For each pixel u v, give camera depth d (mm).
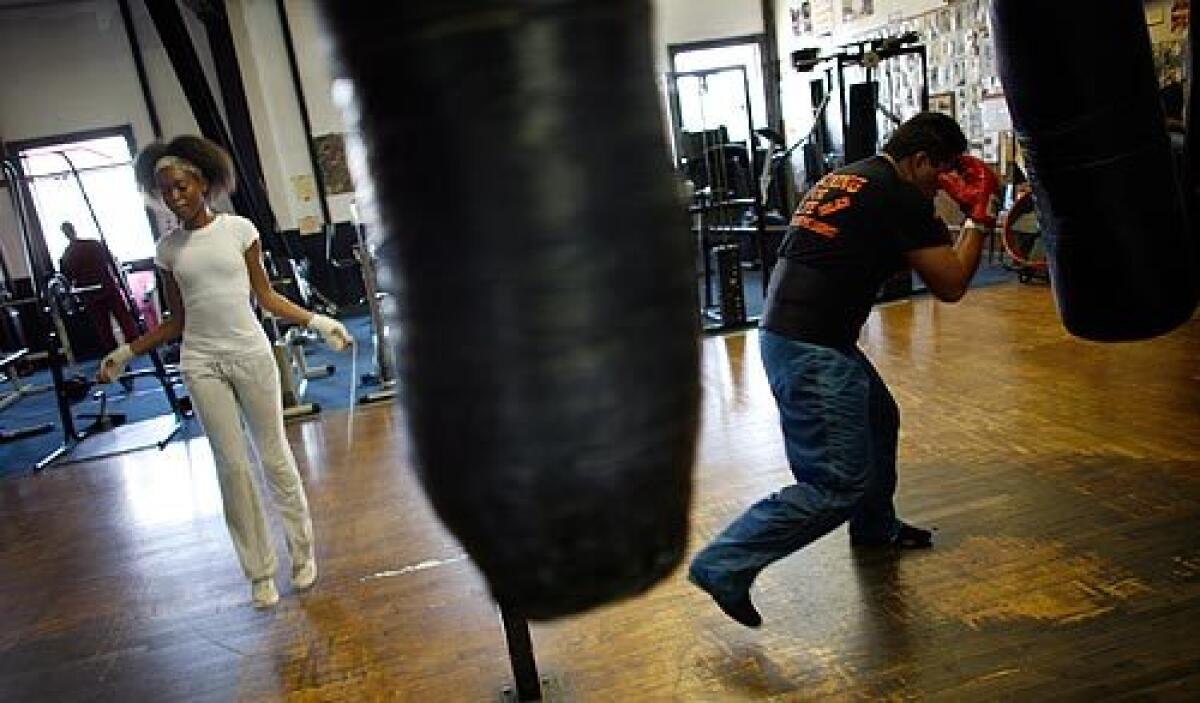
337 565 3242
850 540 2854
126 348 2756
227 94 8789
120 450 5340
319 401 5801
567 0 401
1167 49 5168
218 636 2850
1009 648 2236
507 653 2537
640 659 2398
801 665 2281
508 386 418
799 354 2225
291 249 8836
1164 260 1273
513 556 445
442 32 395
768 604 2566
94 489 4680
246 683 2562
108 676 2699
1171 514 2754
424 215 418
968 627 2344
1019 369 4359
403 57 403
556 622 481
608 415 423
